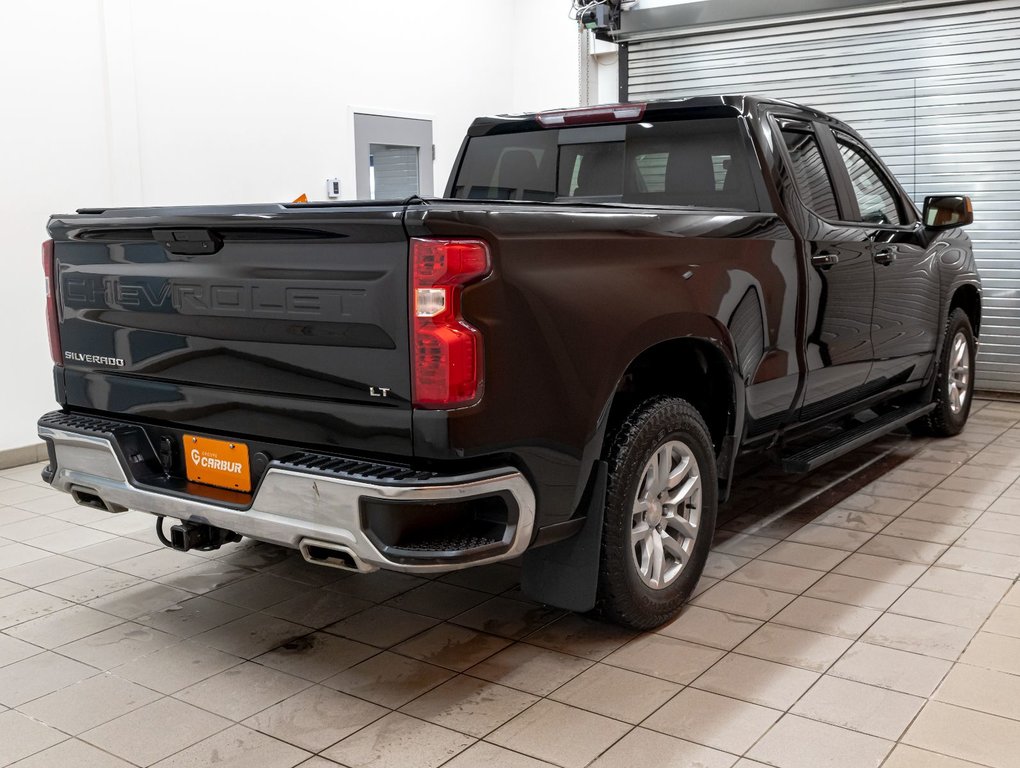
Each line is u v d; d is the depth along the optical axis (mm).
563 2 8672
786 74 7883
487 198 4117
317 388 2342
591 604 2643
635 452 2664
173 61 5938
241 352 2482
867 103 7520
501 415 2234
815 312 3607
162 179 5945
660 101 3609
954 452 5238
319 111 6953
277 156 6672
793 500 4344
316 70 6898
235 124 6363
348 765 2168
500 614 3072
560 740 2266
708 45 8258
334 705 2465
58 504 4457
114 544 3854
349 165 7223
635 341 2619
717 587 3270
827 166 3949
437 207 2119
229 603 3197
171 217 2490
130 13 5637
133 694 2543
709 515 3062
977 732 2289
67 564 3611
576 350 2412
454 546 2201
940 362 5188
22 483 4867
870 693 2494
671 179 3609
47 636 2938
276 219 2277
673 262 2775
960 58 7059
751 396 3242
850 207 4070
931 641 2818
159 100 5883
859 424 4410
